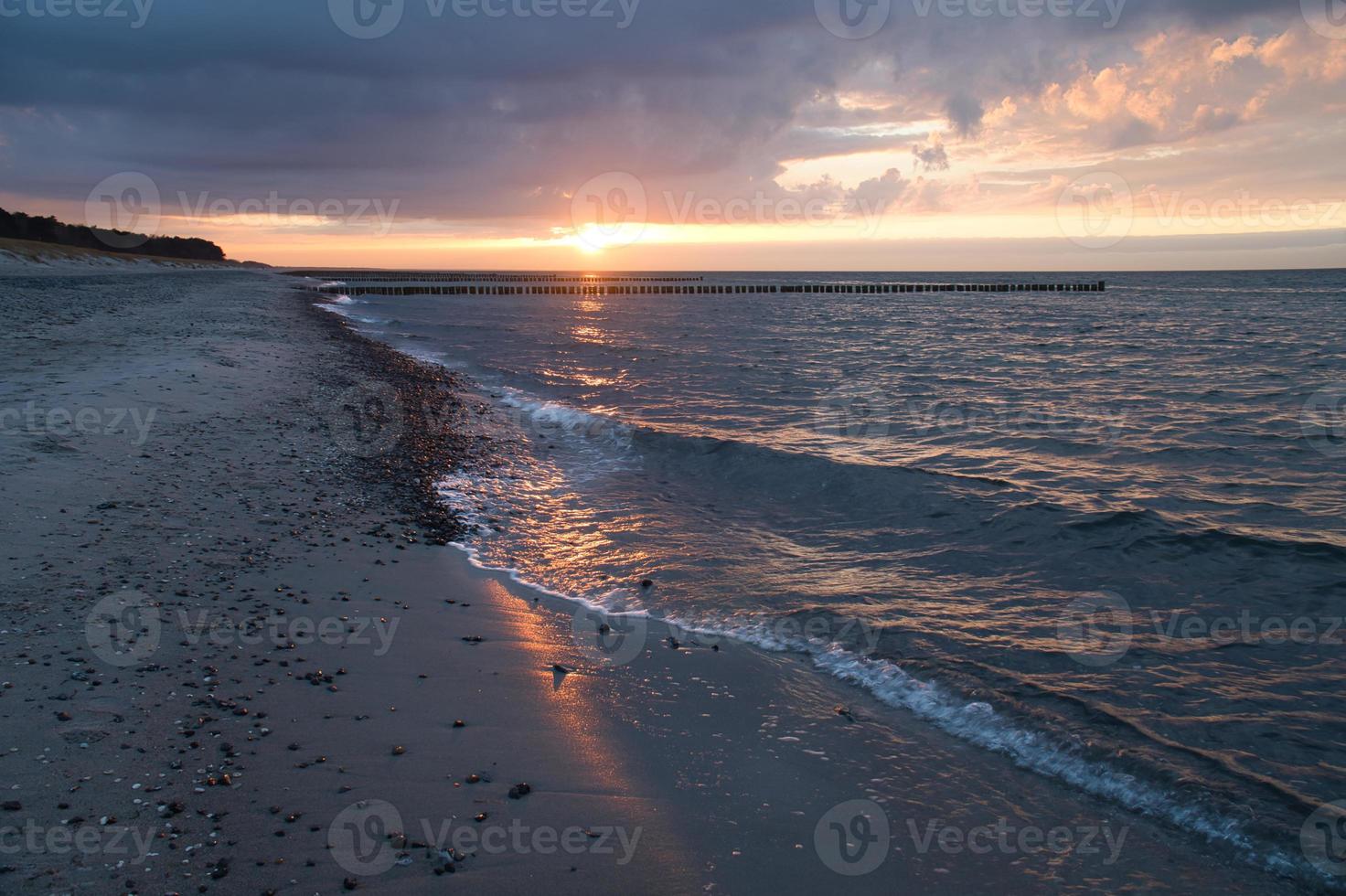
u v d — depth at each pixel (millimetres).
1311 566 8508
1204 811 4789
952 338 41438
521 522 10570
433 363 27219
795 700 6180
